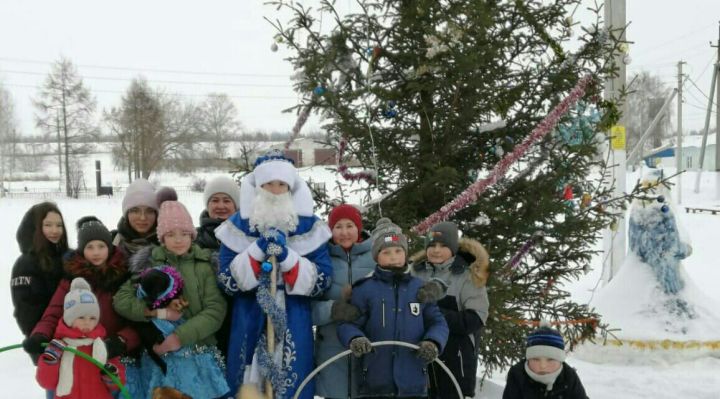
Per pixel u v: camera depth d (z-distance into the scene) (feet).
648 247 23.85
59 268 12.25
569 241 16.33
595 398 18.72
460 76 14.76
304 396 11.67
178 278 11.48
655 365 22.03
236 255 11.78
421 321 11.64
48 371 10.69
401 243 11.80
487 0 15.71
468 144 16.57
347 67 16.16
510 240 16.37
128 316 11.25
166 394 11.00
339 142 16.65
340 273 12.50
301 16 15.62
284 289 11.78
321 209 17.10
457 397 12.62
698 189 111.34
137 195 13.43
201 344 11.76
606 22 27.04
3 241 54.85
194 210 79.61
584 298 31.96
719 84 100.63
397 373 11.48
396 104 16.16
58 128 172.65
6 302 30.63
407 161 15.98
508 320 15.49
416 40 15.96
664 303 23.06
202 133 168.04
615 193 25.53
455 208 14.96
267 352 11.40
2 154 183.11
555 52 16.21
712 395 18.74
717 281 38.91
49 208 12.42
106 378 11.00
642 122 161.38
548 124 15.12
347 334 11.25
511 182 16.43
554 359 10.79
